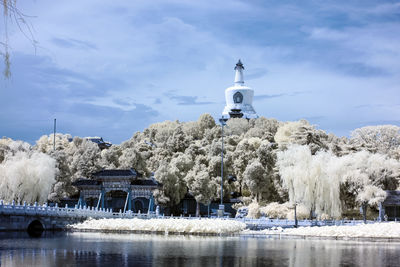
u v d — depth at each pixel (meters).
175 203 131.62
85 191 115.44
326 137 142.75
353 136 143.88
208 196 127.06
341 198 105.75
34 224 90.81
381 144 136.62
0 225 78.00
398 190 103.75
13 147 134.50
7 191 101.25
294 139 134.25
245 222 99.88
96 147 152.38
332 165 100.62
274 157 135.12
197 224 87.75
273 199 127.88
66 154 144.88
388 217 104.50
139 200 136.50
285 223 97.31
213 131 196.00
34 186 102.81
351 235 80.44
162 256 51.38
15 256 49.44
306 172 98.06
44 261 46.12
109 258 49.03
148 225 89.25
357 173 100.44
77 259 47.84
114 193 136.12
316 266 45.62
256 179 124.94
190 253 54.56
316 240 75.88
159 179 125.50
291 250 59.06
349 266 45.81
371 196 98.69
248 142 150.75
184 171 141.12
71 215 93.12
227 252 56.09
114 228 90.12
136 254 52.78
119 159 150.88
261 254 54.53
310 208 99.00
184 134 178.25
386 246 65.94
